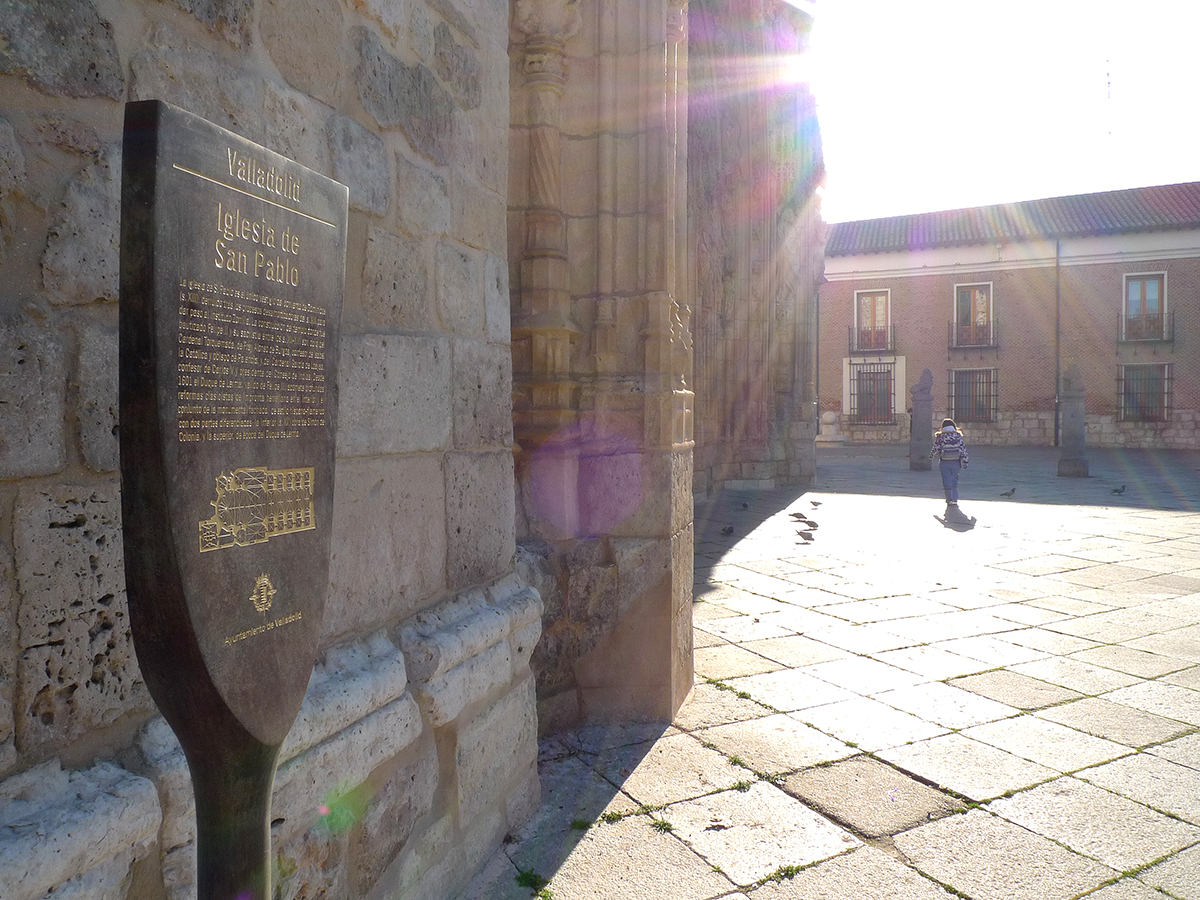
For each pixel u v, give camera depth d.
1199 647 5.10
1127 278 29.50
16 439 1.22
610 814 2.97
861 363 33.25
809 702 4.12
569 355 3.87
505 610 2.76
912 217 34.06
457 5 2.64
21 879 1.15
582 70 3.88
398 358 2.26
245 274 1.15
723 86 13.76
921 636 5.31
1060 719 3.90
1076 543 9.02
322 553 1.37
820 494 14.23
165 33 1.50
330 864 1.89
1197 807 3.03
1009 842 2.77
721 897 2.46
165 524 1.00
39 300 1.26
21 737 1.24
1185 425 28.75
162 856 1.45
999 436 31.25
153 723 1.49
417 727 2.21
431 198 2.46
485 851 2.66
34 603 1.26
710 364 13.21
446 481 2.54
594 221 3.90
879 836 2.81
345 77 2.05
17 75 1.22
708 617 5.80
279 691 1.24
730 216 14.67
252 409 1.17
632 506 3.86
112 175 1.38
